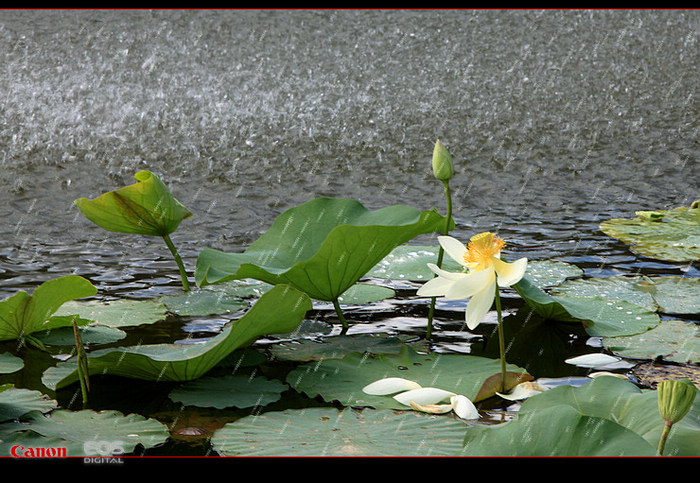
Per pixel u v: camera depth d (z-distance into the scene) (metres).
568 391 2.81
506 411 3.04
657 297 4.32
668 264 4.94
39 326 3.86
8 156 7.84
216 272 3.90
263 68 12.90
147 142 8.62
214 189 6.89
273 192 6.81
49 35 14.78
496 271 3.04
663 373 3.41
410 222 3.96
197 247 5.39
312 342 3.80
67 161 7.73
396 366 3.41
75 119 9.64
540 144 8.57
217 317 4.20
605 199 6.60
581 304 4.13
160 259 5.14
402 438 2.74
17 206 6.26
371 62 13.45
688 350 3.63
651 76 12.55
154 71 12.55
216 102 10.74
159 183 4.33
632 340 3.75
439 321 4.14
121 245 5.41
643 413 2.60
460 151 8.29
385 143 8.65
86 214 4.39
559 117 9.89
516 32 16.05
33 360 3.61
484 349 3.75
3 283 4.57
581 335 3.93
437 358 3.50
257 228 5.83
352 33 15.70
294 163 7.80
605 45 14.98
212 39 14.97
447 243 3.14
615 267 4.90
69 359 3.61
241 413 3.02
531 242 5.44
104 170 7.44
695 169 7.56
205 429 2.89
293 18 16.88
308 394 3.15
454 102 10.80
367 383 3.24
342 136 8.97
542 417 2.36
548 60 13.74
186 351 3.27
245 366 3.50
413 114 10.09
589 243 5.40
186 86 11.66
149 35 15.04
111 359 3.12
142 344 3.79
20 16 16.16
